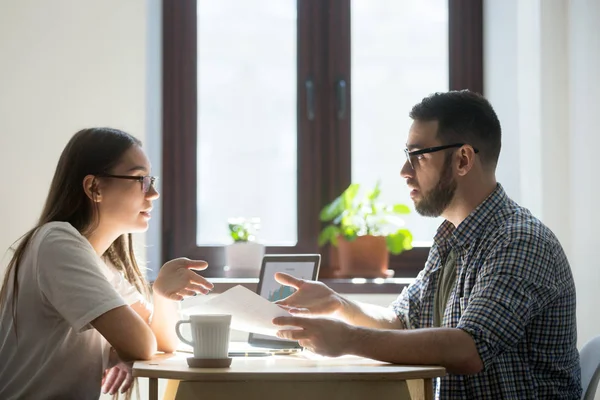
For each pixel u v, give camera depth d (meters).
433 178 1.90
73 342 1.78
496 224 1.84
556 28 2.94
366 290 2.97
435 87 3.36
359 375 1.44
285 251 3.26
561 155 2.92
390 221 3.16
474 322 1.63
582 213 2.82
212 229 3.26
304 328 1.60
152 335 1.77
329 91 3.32
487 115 1.91
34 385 1.76
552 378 1.77
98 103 2.90
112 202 1.93
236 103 3.29
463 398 1.75
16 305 1.80
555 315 1.77
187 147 3.25
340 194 3.30
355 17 3.35
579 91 2.84
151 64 3.13
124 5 2.92
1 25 2.87
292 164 3.30
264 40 3.32
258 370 1.46
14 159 2.85
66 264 1.75
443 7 3.37
